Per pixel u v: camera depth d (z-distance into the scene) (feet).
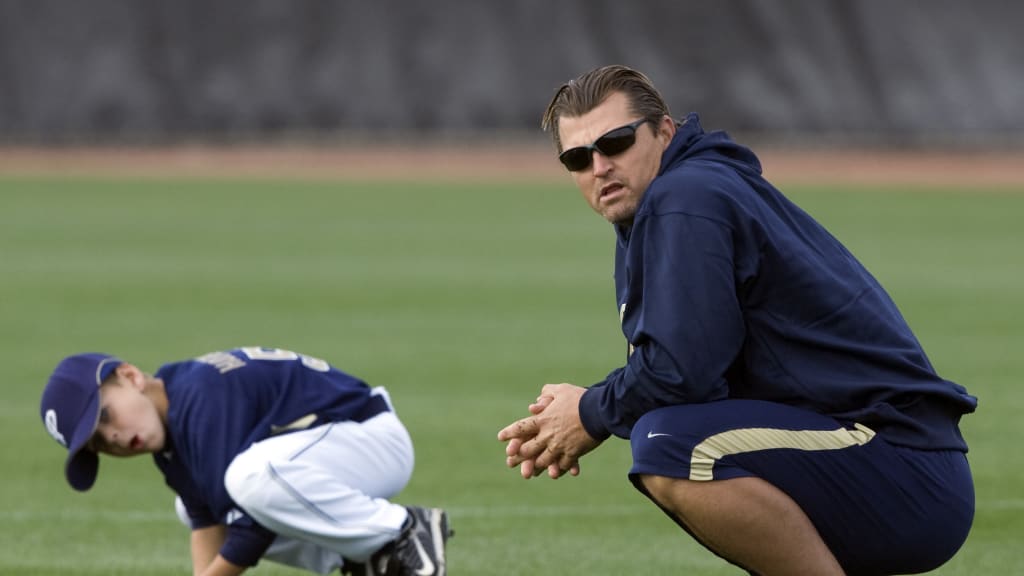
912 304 139.85
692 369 43.73
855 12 295.48
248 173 292.81
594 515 69.00
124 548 64.03
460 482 75.31
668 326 43.73
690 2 295.89
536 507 70.54
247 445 50.57
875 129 296.71
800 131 296.92
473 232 205.98
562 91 47.57
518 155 308.60
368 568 52.39
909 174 280.72
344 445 52.13
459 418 90.84
